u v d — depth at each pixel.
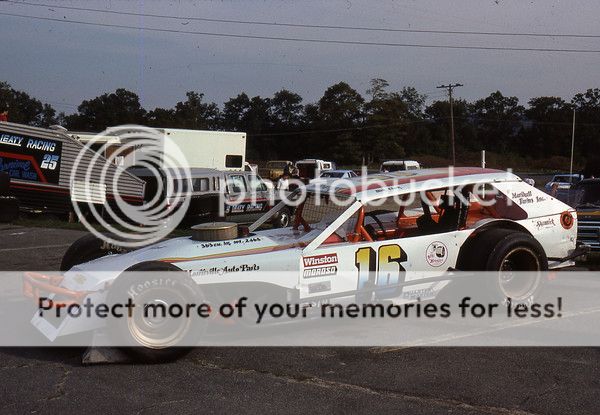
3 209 16.27
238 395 4.47
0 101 77.88
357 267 5.94
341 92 77.62
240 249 5.71
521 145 95.56
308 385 4.65
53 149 17.47
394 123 74.19
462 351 5.37
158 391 4.55
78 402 4.36
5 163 17.38
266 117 96.88
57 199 17.55
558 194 11.34
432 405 4.25
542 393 4.42
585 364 5.01
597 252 9.51
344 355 5.32
